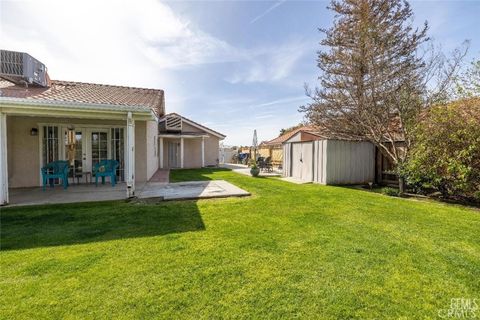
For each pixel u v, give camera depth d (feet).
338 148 33.32
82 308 7.41
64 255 10.85
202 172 49.67
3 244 12.08
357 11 39.01
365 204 20.72
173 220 16.06
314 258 10.66
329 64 42.34
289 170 41.96
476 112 20.79
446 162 21.40
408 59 32.55
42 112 21.20
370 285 8.66
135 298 7.87
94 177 32.76
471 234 13.67
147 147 35.19
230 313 7.23
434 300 7.88
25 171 29.73
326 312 7.31
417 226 15.01
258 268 9.78
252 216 17.02
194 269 9.68
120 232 13.82
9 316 7.04
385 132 29.55
